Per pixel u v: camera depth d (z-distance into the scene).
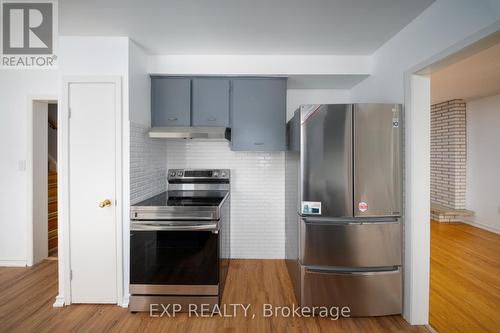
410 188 1.90
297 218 2.13
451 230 4.16
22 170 2.79
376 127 1.96
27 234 2.79
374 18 1.84
